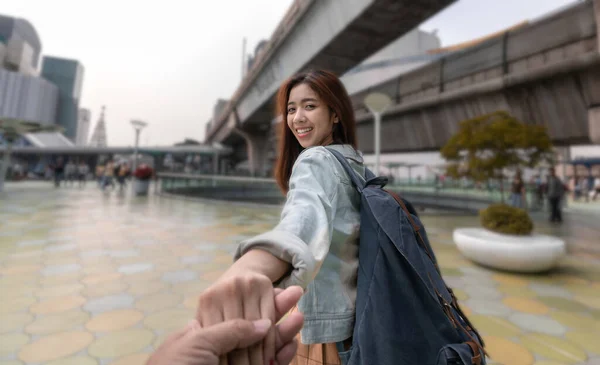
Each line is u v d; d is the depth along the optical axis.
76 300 2.67
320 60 11.48
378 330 0.62
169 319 2.37
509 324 2.40
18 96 107.06
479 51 11.77
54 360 1.84
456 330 0.64
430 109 14.58
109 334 2.14
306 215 0.53
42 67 157.38
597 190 17.91
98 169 18.39
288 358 0.34
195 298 2.76
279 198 14.58
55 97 123.81
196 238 5.30
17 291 2.83
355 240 0.72
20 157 41.16
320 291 0.70
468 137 6.14
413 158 43.50
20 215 7.12
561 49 9.08
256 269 0.38
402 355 0.61
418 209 11.13
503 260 3.59
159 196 13.83
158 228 6.12
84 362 1.83
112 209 8.78
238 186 15.39
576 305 2.75
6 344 1.99
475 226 7.41
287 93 0.94
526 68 10.10
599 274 3.63
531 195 11.75
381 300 0.64
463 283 3.32
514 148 5.77
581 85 8.85
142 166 13.69
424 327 0.62
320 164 0.68
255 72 18.86
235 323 0.28
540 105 10.15
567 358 1.94
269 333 0.32
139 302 2.66
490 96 11.55
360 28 9.20
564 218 9.63
